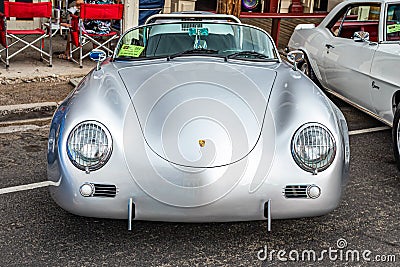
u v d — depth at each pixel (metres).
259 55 5.01
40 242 3.87
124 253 3.76
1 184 4.83
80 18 8.52
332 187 3.59
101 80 4.25
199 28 5.14
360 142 6.27
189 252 3.80
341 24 7.34
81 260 3.66
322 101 4.05
